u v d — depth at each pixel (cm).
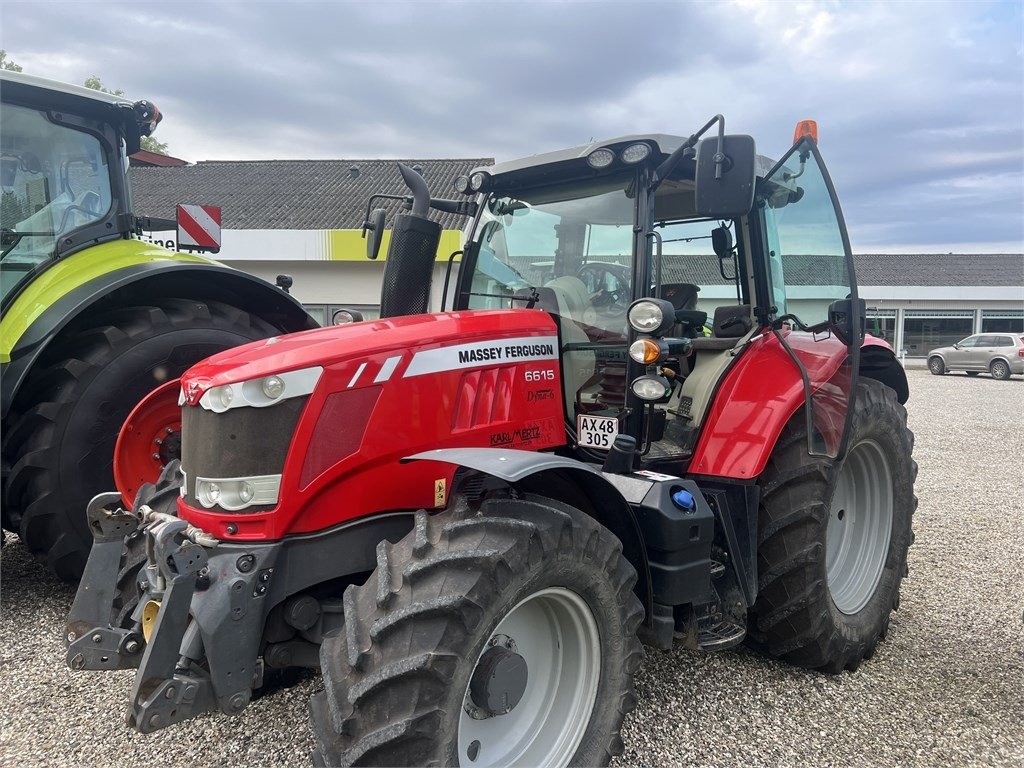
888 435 337
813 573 285
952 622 359
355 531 219
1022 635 344
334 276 1457
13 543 455
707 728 260
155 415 360
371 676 176
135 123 411
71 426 339
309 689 283
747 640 317
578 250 301
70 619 233
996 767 242
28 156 370
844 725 264
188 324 372
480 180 328
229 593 195
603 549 217
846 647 298
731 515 283
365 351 221
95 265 374
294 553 208
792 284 316
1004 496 628
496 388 251
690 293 332
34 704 273
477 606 183
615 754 226
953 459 812
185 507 222
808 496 287
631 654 228
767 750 248
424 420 230
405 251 297
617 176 293
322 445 210
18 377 337
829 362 300
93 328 358
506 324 261
